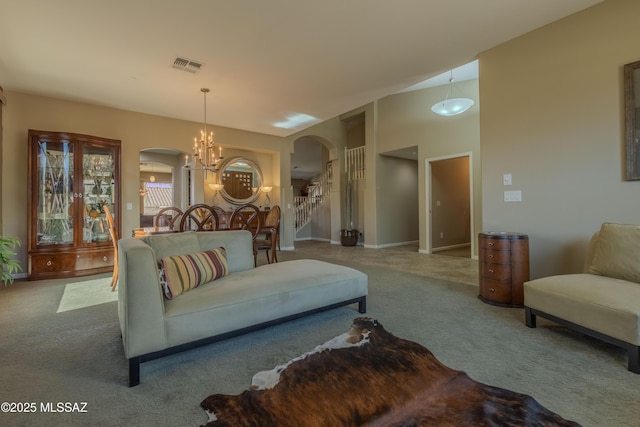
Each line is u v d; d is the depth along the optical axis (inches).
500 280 114.1
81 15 97.7
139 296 66.6
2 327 97.1
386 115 287.7
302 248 293.3
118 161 182.7
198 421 53.8
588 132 108.3
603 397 58.9
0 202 159.8
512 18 106.7
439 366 52.4
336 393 45.3
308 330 94.0
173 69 136.1
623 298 72.6
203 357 77.4
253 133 264.4
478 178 224.8
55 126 174.6
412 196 328.8
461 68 204.4
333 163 338.3
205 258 92.9
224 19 100.9
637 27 98.6
